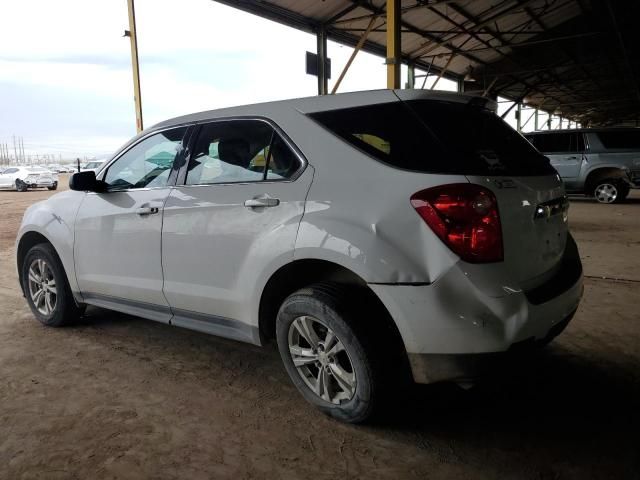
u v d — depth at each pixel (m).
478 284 1.99
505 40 17.06
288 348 2.55
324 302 2.29
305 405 2.63
